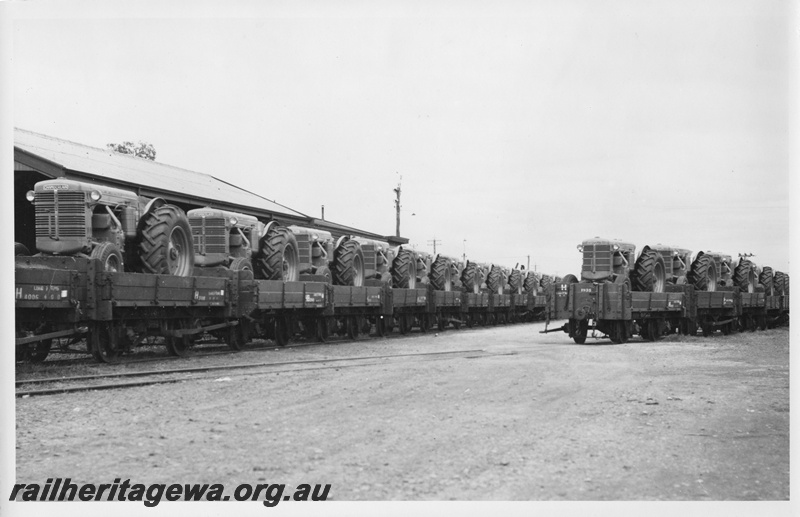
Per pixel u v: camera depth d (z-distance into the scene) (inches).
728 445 315.6
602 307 856.9
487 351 726.5
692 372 546.9
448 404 390.6
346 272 966.4
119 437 309.6
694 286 1043.9
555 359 634.8
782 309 1434.5
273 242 783.7
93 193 534.0
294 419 345.4
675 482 265.1
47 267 478.3
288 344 804.0
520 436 318.7
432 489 249.1
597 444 309.6
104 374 467.8
